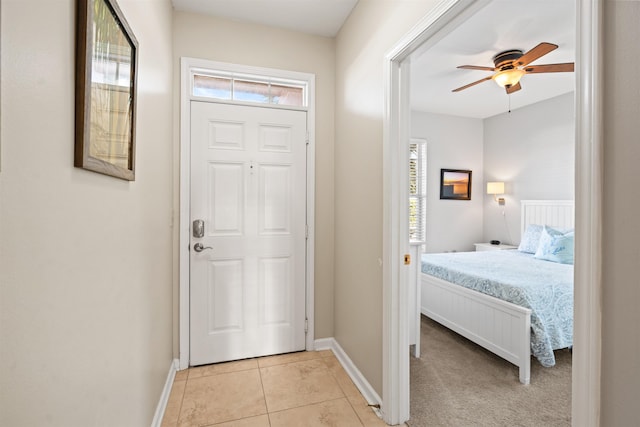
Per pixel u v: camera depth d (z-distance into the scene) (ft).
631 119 2.25
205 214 7.70
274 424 5.67
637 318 2.24
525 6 7.23
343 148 7.96
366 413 5.98
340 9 7.41
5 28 1.69
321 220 8.57
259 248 8.09
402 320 5.69
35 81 1.98
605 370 2.42
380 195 6.06
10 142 1.75
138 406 4.36
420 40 4.91
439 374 7.38
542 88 12.59
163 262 6.23
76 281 2.56
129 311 3.94
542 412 6.02
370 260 6.47
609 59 2.37
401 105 5.69
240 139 7.90
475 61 10.14
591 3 2.44
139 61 4.36
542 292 7.45
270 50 8.09
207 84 7.91
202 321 7.73
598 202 2.43
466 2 3.97
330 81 8.59
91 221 2.83
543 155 14.05
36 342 2.01
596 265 2.44
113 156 3.26
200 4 7.27
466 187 16.62
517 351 7.11
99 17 2.83
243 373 7.38
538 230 12.90
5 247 1.71
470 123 16.72
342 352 7.91
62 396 2.33
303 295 8.46
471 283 8.73
